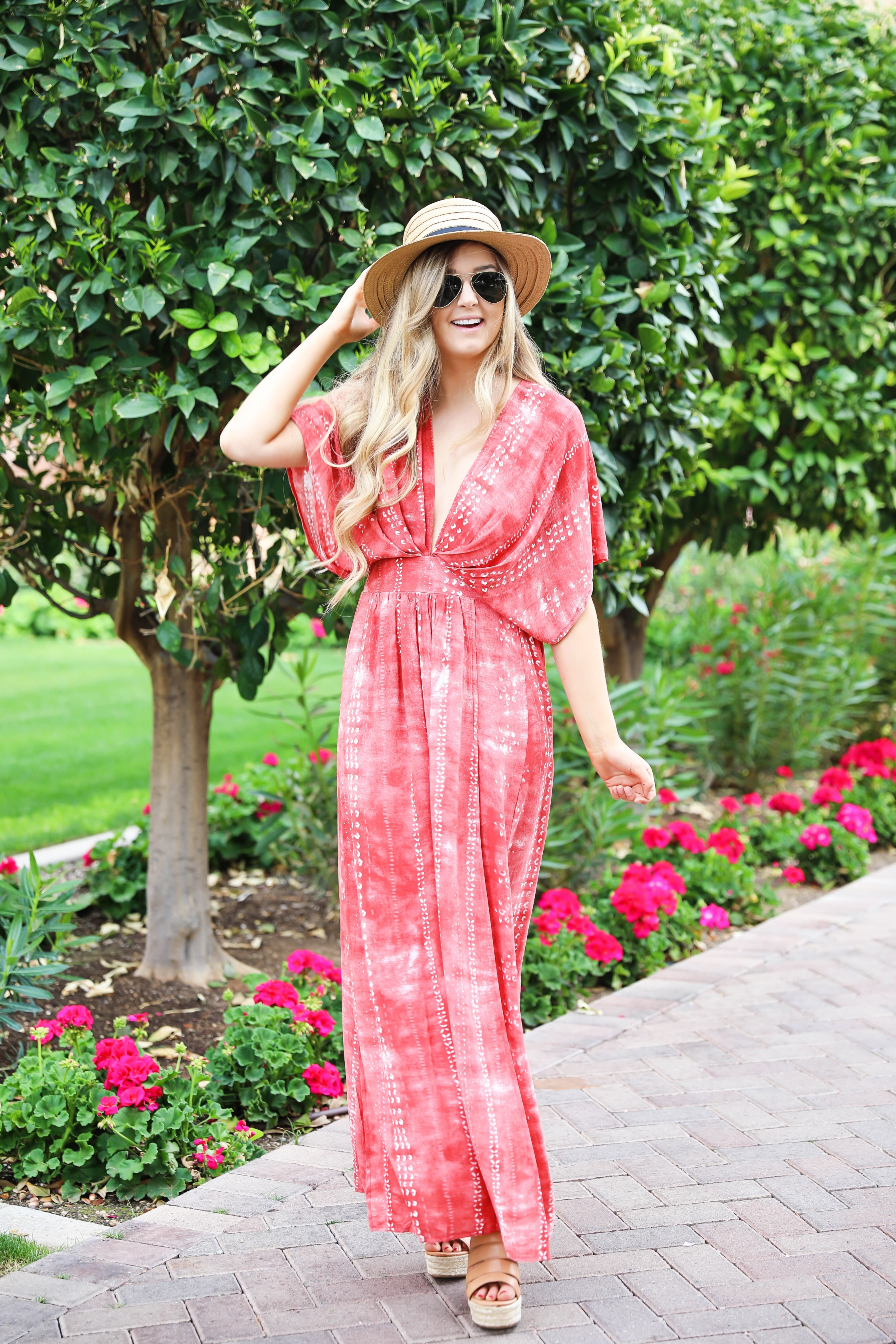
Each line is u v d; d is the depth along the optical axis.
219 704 9.53
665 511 4.68
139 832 5.18
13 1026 3.21
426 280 2.22
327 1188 2.74
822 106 5.24
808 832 5.48
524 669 2.29
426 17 3.39
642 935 4.31
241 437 2.26
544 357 3.54
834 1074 3.35
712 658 7.15
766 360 5.41
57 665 11.88
